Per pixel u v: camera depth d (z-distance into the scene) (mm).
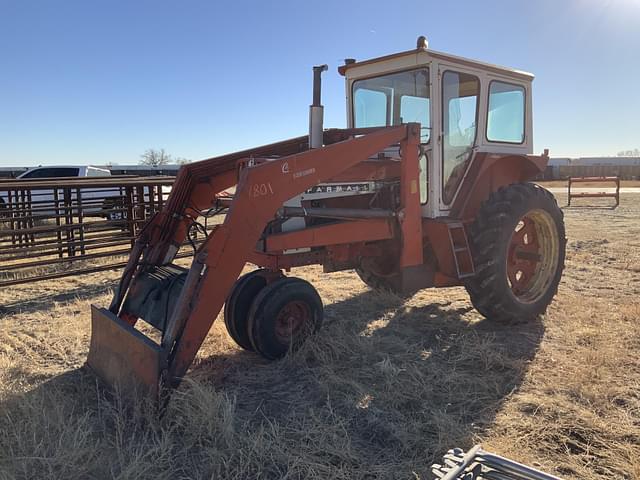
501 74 5160
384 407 3230
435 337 4539
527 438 2848
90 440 2812
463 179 4957
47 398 3336
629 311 5000
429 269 4688
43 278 6934
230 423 2912
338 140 4770
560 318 5008
